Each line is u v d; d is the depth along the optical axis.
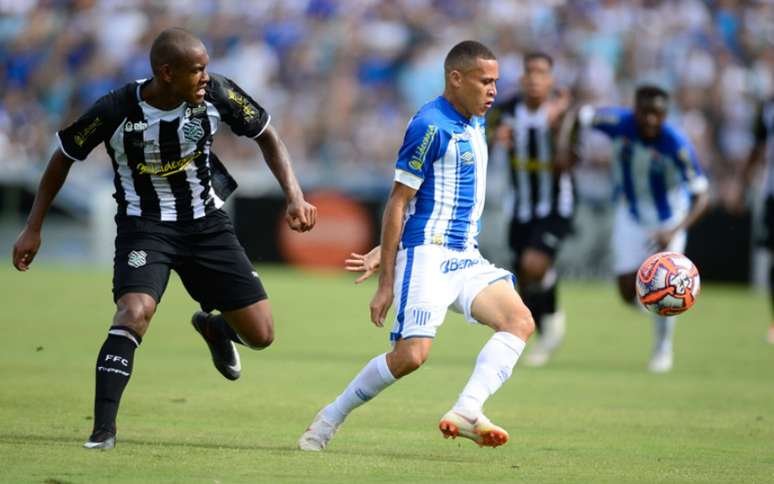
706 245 70.56
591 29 86.19
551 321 39.88
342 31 89.56
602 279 71.62
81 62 92.00
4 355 36.19
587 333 49.44
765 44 86.75
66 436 21.98
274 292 62.88
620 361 40.41
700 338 48.12
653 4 87.69
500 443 19.94
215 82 21.80
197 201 22.33
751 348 44.72
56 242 77.94
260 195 75.19
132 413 25.70
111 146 21.58
